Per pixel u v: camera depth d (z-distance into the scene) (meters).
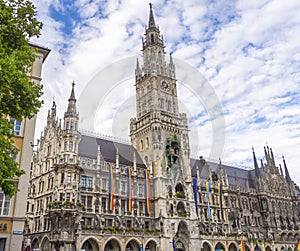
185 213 81.56
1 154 22.19
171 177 83.75
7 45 25.33
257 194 111.62
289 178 128.62
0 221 39.72
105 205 71.31
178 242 79.44
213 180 100.69
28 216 71.44
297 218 120.38
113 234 67.06
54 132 74.88
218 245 88.12
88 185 70.62
